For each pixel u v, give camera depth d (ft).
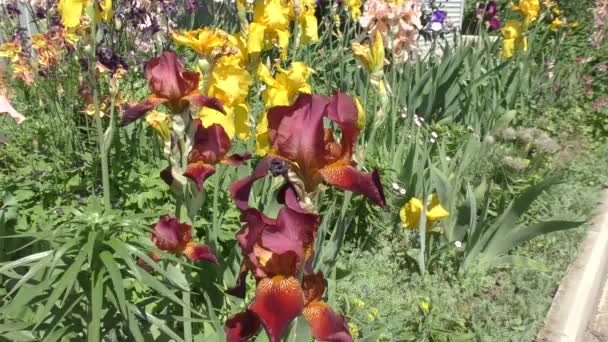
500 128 4.50
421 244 3.08
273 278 1.30
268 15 2.64
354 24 4.88
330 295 2.23
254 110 2.94
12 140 3.34
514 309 3.00
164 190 3.01
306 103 1.32
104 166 2.06
